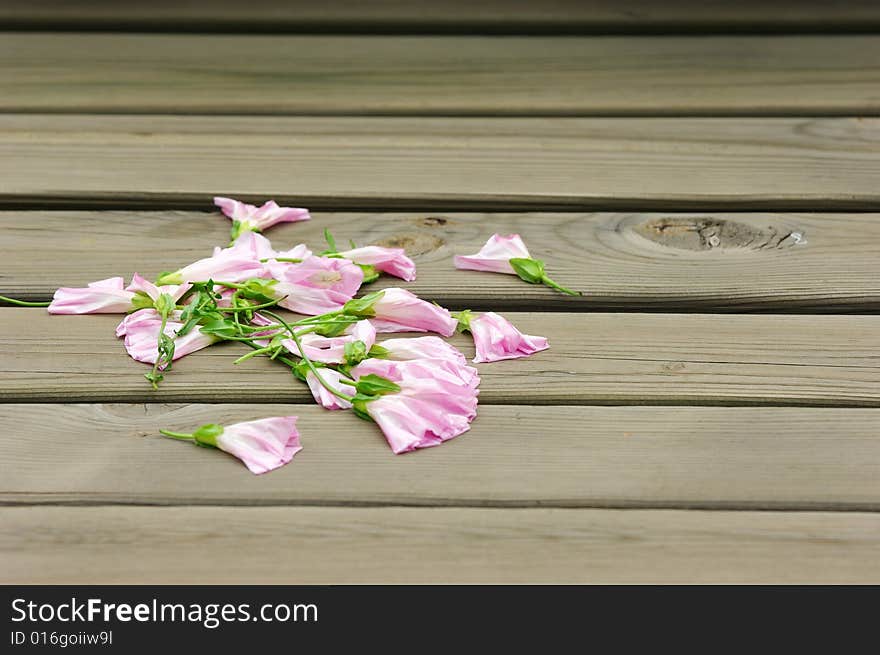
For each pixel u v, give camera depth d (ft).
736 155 7.50
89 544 6.41
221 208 7.27
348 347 6.63
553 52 8.00
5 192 7.29
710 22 8.13
